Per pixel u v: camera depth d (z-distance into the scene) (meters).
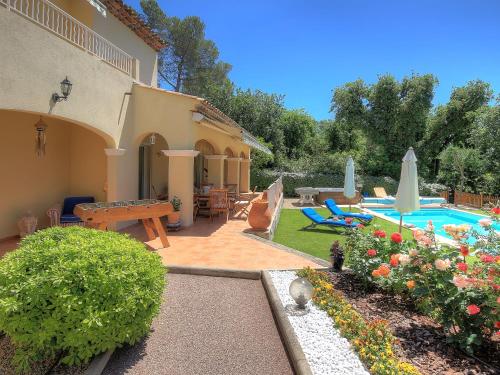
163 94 11.87
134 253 4.50
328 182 28.19
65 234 4.73
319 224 13.49
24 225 9.70
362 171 31.02
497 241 4.92
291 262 8.06
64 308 3.59
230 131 15.16
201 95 33.41
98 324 3.60
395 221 16.66
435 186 28.08
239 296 6.20
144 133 12.09
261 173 28.64
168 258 8.33
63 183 11.98
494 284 4.07
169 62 32.62
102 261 4.04
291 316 5.00
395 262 5.35
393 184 28.59
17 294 3.62
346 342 4.27
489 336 4.39
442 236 12.85
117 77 11.05
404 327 4.73
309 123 39.16
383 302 5.61
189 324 5.07
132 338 4.12
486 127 25.05
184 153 11.66
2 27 6.61
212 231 11.56
